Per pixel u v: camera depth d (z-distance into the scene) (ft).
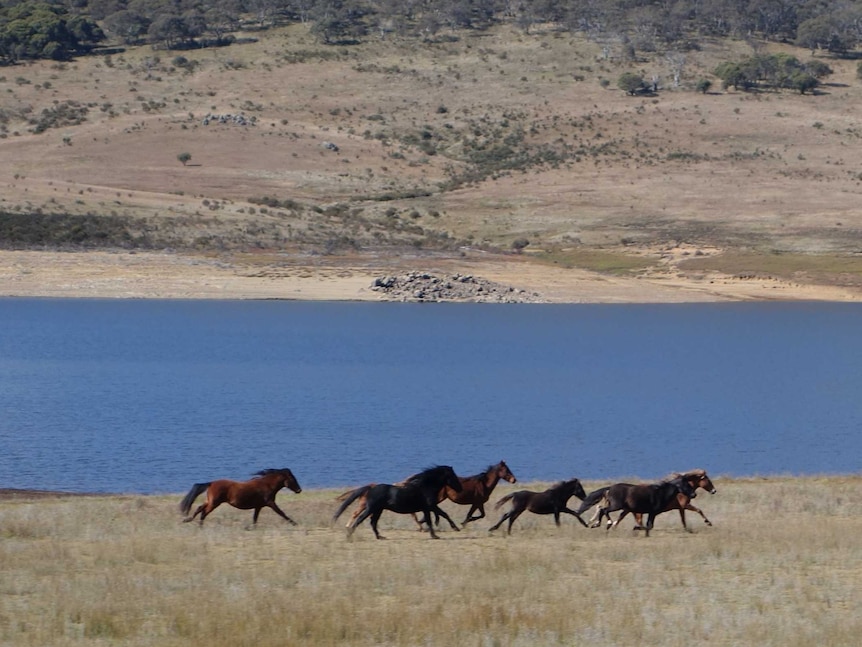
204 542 59.67
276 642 41.50
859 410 177.88
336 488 96.22
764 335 304.91
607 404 181.16
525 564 54.95
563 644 42.75
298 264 373.81
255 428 143.84
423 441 137.80
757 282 390.83
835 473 116.37
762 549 59.52
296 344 260.21
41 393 174.70
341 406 169.27
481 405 175.94
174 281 344.69
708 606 48.08
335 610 45.52
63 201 405.80
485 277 378.94
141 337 263.70
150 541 59.36
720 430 153.48
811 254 430.20
